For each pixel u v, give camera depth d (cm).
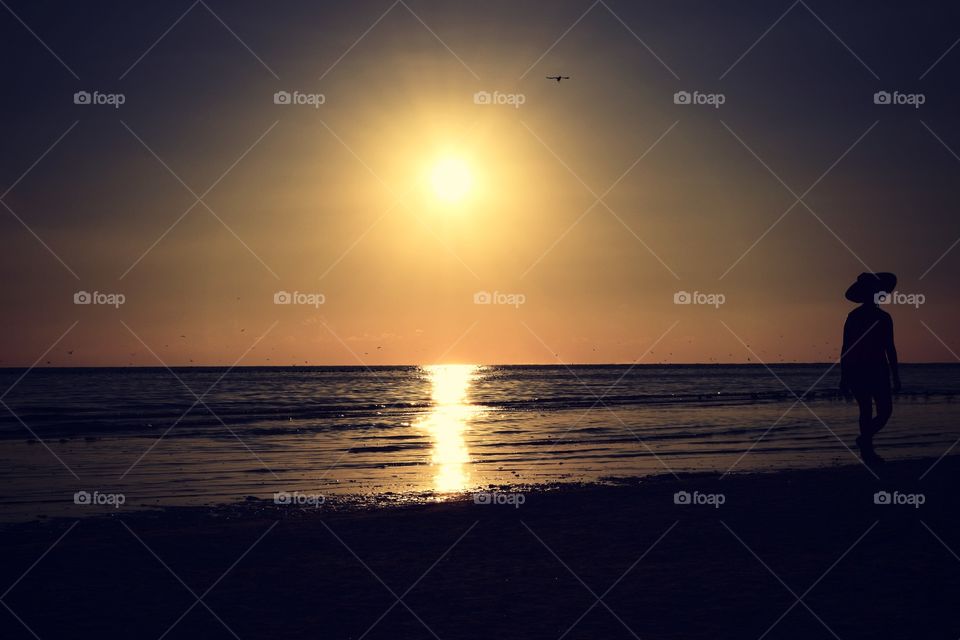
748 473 1608
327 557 884
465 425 3325
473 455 2186
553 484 1570
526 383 10269
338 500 1423
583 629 619
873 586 705
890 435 2406
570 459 2025
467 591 734
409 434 2909
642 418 3506
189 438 2778
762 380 10962
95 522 1227
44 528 1170
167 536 1015
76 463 2053
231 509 1338
